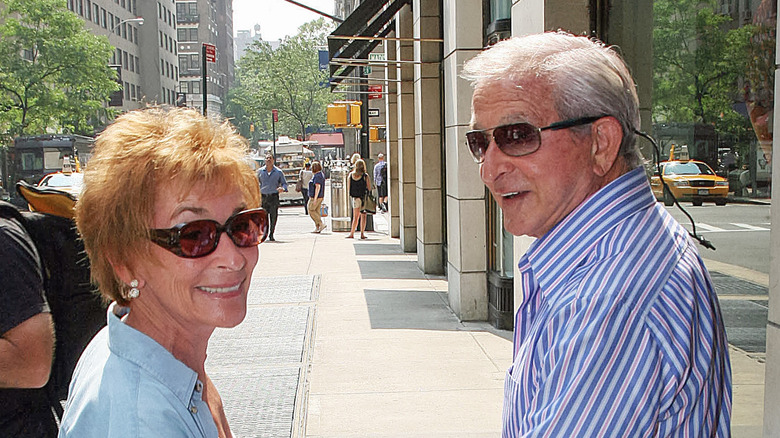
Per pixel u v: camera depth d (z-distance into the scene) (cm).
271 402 501
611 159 159
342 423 459
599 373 130
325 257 1216
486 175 167
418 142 1032
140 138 145
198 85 13212
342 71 1340
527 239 461
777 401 215
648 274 139
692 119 348
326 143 7706
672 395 133
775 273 215
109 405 134
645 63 396
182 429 137
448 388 522
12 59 3994
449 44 728
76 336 232
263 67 7538
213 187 145
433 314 761
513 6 506
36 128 4341
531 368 146
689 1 349
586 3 422
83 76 4250
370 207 1524
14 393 203
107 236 145
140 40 8844
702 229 337
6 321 192
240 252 150
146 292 148
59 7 4159
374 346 638
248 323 737
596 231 148
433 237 1016
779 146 212
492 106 162
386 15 1088
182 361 152
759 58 289
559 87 156
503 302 686
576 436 130
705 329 144
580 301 137
